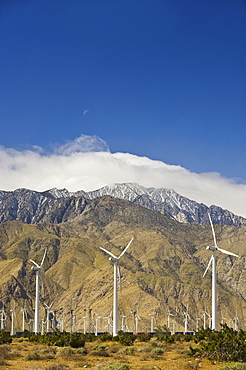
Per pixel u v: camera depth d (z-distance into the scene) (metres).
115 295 100.62
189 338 86.12
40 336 88.19
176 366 49.47
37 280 112.69
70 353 61.00
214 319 81.94
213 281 84.50
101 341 89.44
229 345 53.06
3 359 55.41
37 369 46.06
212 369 47.12
